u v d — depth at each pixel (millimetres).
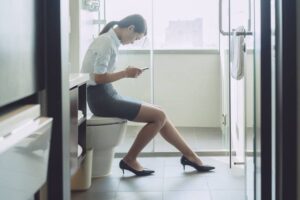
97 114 3109
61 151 1682
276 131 1626
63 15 1672
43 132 1357
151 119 3143
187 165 3344
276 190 1639
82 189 2852
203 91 4645
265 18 1642
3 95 1211
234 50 2773
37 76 1554
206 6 4574
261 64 1666
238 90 3027
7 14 1231
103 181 3051
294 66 1555
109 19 3928
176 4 4555
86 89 2867
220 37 4430
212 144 4016
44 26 1619
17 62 1330
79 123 2588
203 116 4676
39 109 1484
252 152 2102
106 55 3049
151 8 4324
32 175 1319
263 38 1652
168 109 4664
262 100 1675
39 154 1354
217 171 3258
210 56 4594
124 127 3139
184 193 2785
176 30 4582
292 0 1536
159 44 4586
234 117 3201
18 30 1336
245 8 2562
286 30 1544
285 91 1564
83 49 3455
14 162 1146
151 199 2686
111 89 3131
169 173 3227
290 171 1597
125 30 3152
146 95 4344
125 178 3117
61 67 1655
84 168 2838
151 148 3752
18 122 1218
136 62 4328
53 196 1694
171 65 4617
